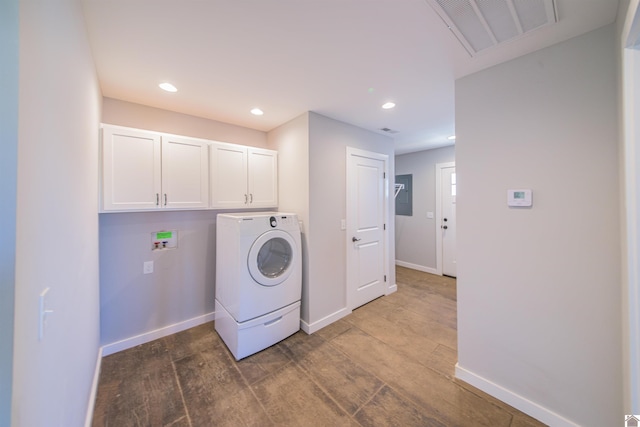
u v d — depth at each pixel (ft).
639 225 3.34
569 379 4.63
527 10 3.94
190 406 5.34
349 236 9.84
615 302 4.17
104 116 7.07
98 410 5.22
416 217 15.88
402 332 8.41
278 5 3.91
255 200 9.14
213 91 6.85
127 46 4.88
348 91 6.91
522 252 5.11
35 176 2.21
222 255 7.91
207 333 8.34
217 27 4.38
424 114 8.72
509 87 5.26
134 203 6.73
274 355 7.16
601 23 4.15
